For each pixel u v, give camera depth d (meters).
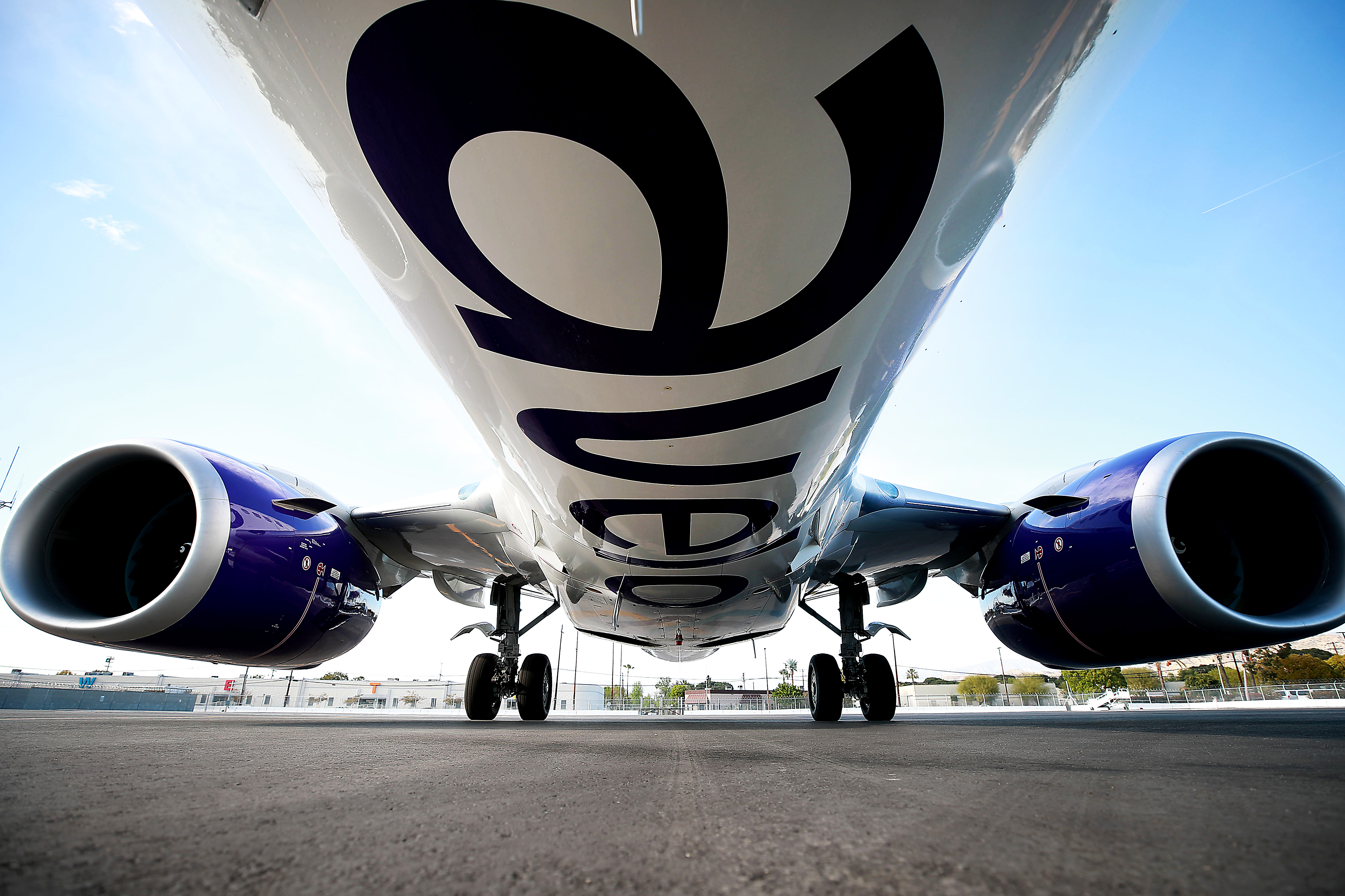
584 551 5.48
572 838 1.34
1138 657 6.24
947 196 2.48
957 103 2.10
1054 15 1.96
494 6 1.78
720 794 1.88
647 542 5.04
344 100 2.19
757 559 5.61
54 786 1.99
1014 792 1.87
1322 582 5.29
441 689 63.59
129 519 6.50
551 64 1.89
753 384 3.23
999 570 7.30
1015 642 7.33
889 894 0.97
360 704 59.22
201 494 5.93
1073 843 1.26
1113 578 5.73
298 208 3.10
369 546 7.84
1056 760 2.76
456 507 7.07
